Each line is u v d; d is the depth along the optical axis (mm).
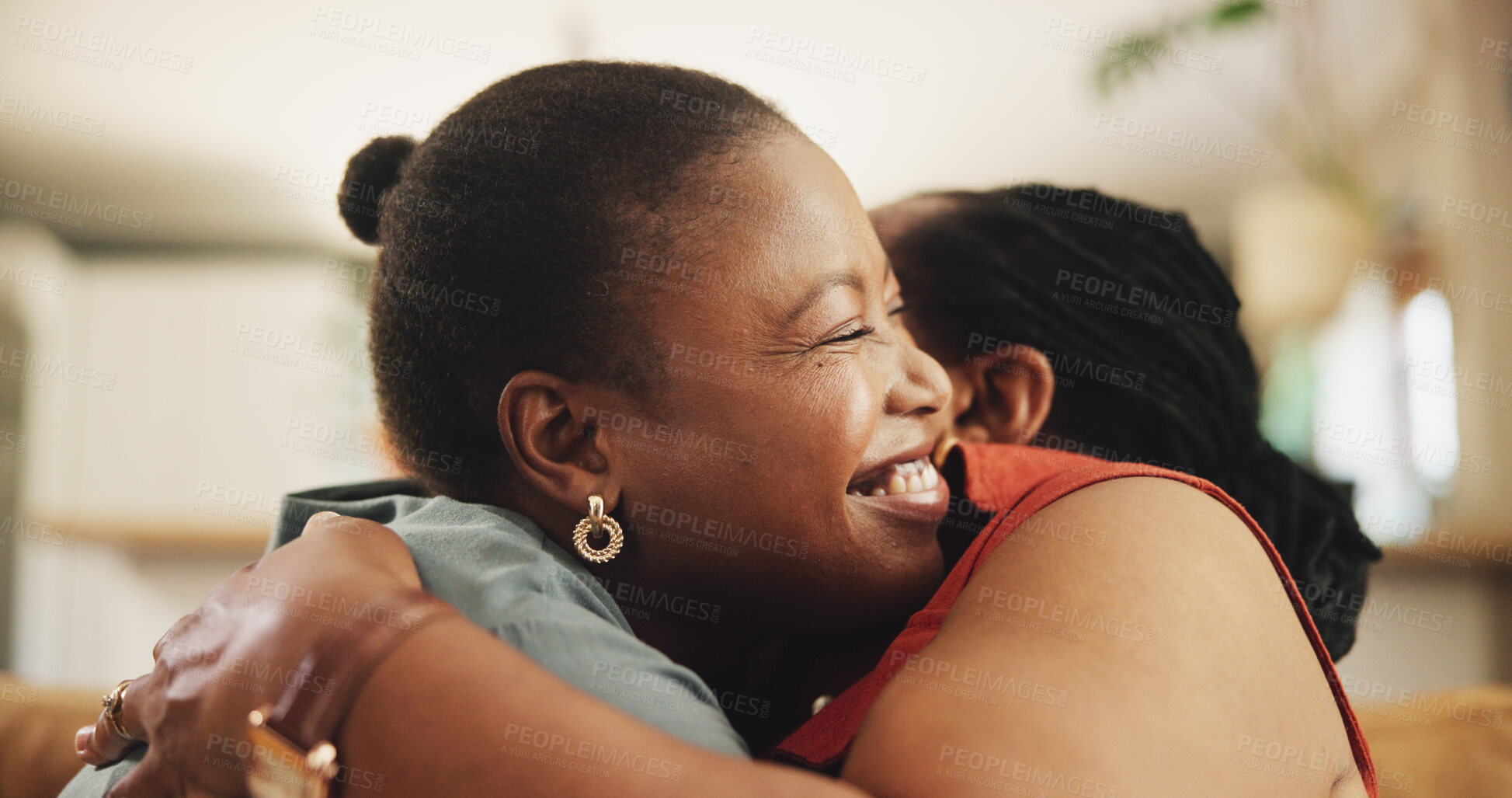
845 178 664
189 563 2371
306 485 3980
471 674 444
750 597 654
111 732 575
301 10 2717
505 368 633
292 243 4328
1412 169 2623
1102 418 909
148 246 4297
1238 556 524
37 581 3375
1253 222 2381
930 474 692
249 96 3217
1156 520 527
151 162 3730
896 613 665
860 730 481
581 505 630
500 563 565
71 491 3938
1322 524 871
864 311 640
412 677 442
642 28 2781
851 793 427
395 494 828
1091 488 568
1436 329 2402
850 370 621
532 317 617
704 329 599
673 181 608
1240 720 460
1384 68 2701
